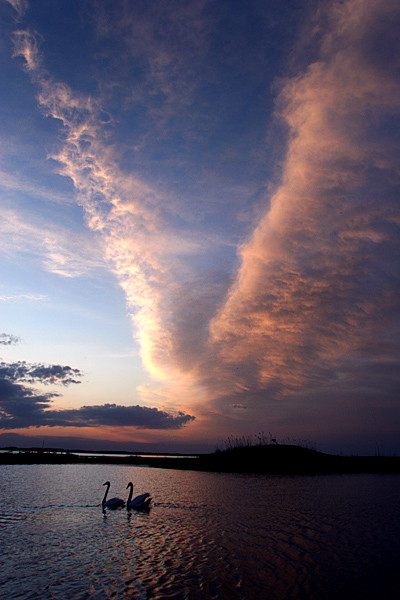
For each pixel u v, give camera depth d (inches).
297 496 1357.0
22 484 1616.6
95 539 741.9
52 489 1467.8
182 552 657.0
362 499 1291.8
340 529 836.0
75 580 525.3
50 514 984.3
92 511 1029.8
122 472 2361.0
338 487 1660.9
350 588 503.2
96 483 1700.3
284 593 485.7
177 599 463.8
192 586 505.0
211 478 2043.6
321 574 554.6
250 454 3048.7
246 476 2178.9
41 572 556.4
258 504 1169.4
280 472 2464.3
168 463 3085.6
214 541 729.0
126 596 471.8
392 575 553.0
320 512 1040.8
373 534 791.1
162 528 836.6
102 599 462.6
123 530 816.3
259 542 723.4
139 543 713.6
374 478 2128.4
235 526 858.8
